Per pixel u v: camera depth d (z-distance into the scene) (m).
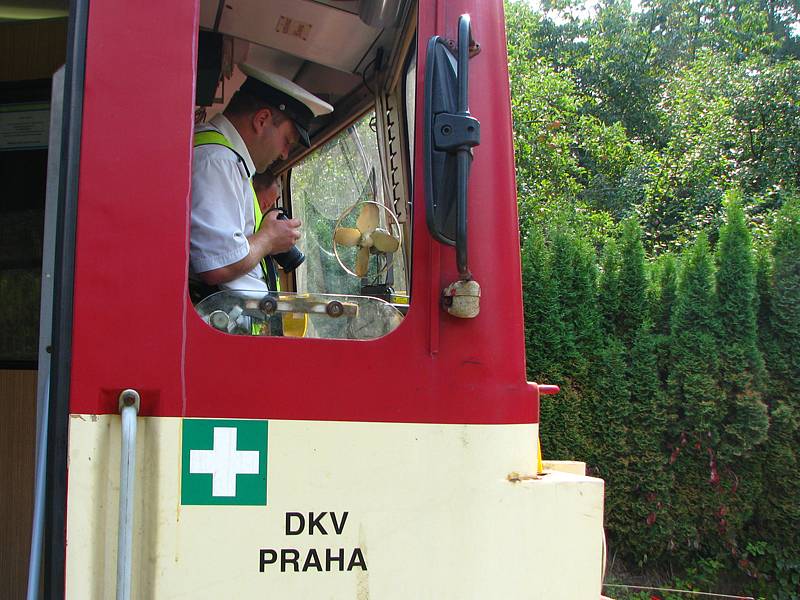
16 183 2.49
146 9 1.66
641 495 6.28
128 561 1.49
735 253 6.16
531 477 1.73
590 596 1.69
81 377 1.55
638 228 6.75
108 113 1.62
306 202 2.77
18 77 2.49
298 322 1.71
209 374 1.58
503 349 1.73
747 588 6.20
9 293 2.48
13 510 2.34
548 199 10.98
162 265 1.60
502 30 1.86
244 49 2.47
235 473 1.57
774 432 6.05
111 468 1.55
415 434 1.65
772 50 15.92
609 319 6.61
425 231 1.72
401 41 2.20
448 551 1.64
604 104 17.11
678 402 6.18
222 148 1.94
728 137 12.45
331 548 1.59
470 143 1.52
